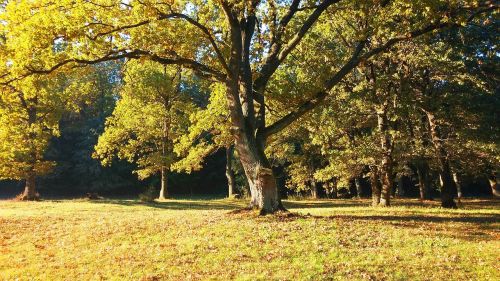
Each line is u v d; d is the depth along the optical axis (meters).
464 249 11.64
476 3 15.42
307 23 17.31
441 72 23.14
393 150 24.53
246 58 17.55
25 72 14.59
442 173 26.09
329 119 25.03
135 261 10.95
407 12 16.20
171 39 16.22
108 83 54.78
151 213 20.36
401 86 23.91
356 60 17.48
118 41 15.63
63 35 14.21
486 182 49.97
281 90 18.47
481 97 26.02
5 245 13.71
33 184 35.47
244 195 47.28
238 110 16.47
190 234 13.37
